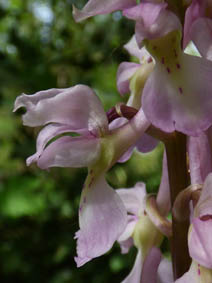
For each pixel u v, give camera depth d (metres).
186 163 0.08
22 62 0.24
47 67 0.23
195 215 0.07
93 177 0.08
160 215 0.09
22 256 0.25
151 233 0.09
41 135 0.08
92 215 0.07
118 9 0.07
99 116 0.08
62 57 0.26
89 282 0.25
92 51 0.27
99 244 0.07
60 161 0.08
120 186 0.24
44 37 0.29
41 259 0.25
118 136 0.08
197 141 0.08
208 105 0.07
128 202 0.10
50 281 0.25
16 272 0.25
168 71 0.07
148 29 0.07
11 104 0.23
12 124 0.26
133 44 0.09
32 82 0.22
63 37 0.28
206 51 0.07
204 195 0.07
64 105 0.08
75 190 0.26
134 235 0.09
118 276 0.24
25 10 0.30
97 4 0.07
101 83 0.24
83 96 0.08
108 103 0.23
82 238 0.07
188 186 0.08
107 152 0.08
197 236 0.07
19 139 0.26
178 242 0.08
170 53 0.07
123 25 0.27
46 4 0.29
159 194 0.09
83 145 0.08
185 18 0.08
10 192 0.22
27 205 0.22
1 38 0.26
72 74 0.26
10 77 0.21
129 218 0.09
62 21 0.29
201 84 0.07
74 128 0.08
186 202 0.08
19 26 0.28
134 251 0.23
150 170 0.24
